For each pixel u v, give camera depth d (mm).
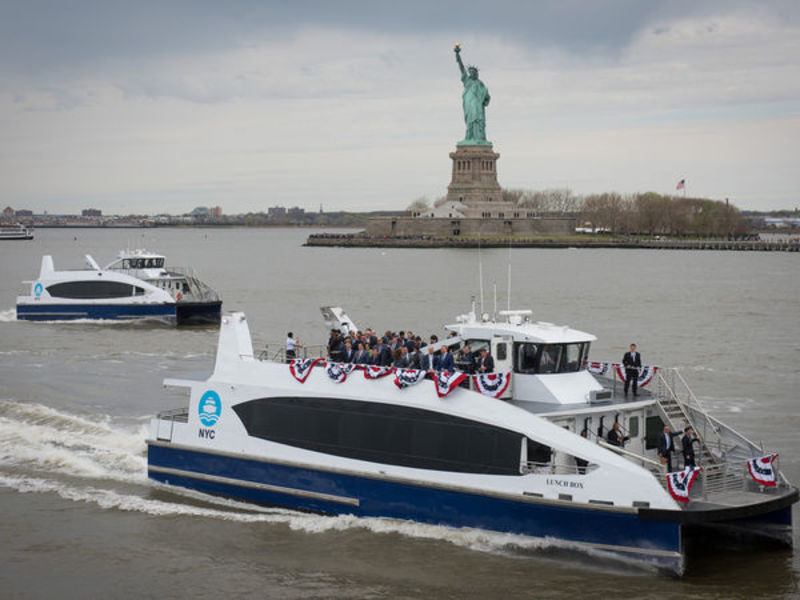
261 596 25875
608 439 29297
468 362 30938
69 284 82375
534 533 27859
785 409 48312
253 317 93500
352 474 30562
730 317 94688
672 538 26188
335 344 33531
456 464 28953
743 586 26297
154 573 27250
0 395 49125
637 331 82812
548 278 159000
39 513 31672
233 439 33000
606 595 25750
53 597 25828
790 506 28109
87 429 41812
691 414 32062
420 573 27031
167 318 81625
